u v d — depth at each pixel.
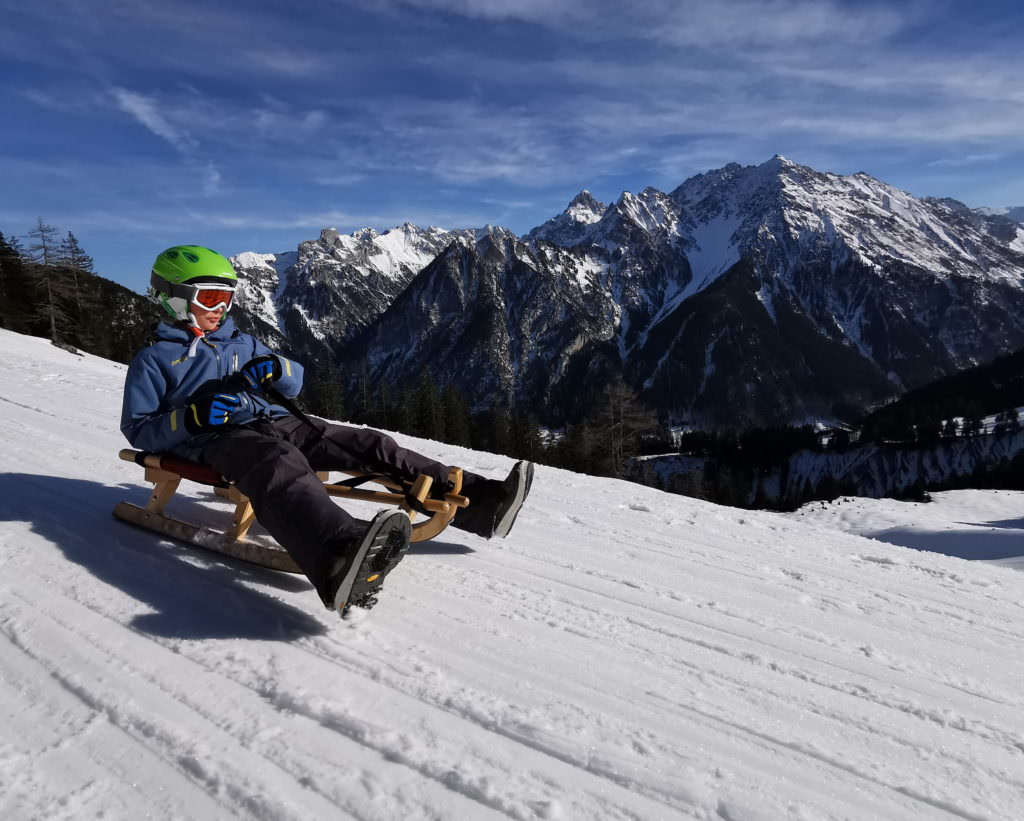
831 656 2.42
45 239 48.03
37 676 1.84
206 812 1.37
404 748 1.61
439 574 2.91
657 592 2.96
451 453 7.64
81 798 1.39
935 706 2.09
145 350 2.81
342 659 2.04
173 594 2.42
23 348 22.59
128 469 4.39
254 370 2.89
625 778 1.57
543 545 3.60
